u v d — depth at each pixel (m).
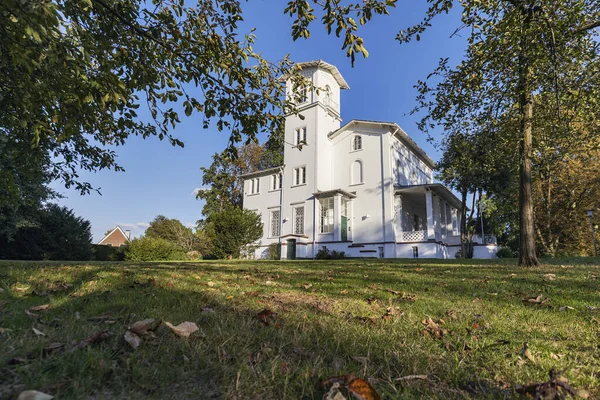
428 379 1.84
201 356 1.96
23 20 2.74
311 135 25.34
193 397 1.55
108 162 8.43
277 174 27.45
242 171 37.19
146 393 1.55
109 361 1.78
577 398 1.64
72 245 25.55
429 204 21.58
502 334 2.67
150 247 24.55
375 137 23.81
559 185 22.78
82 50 3.32
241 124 5.25
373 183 23.23
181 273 6.08
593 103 8.02
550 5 7.20
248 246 22.98
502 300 4.01
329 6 3.64
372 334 2.52
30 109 4.44
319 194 23.50
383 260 13.48
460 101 9.15
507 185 21.23
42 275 5.16
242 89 4.94
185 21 4.67
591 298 4.00
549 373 1.88
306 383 1.70
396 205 22.91
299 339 2.35
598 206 22.61
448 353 2.25
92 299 3.41
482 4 7.76
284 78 5.39
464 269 7.76
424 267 8.52
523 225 8.56
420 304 3.70
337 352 2.18
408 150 27.11
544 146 9.99
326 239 23.19
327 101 26.50
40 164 7.70
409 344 2.34
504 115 9.49
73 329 2.34
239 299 3.73
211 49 4.64
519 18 7.14
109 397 1.48
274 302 3.66
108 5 4.07
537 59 7.40
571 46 7.70
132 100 4.99
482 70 8.51
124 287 4.19
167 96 4.84
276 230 26.67
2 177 7.01
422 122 10.02
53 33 3.18
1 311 2.91
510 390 1.75
